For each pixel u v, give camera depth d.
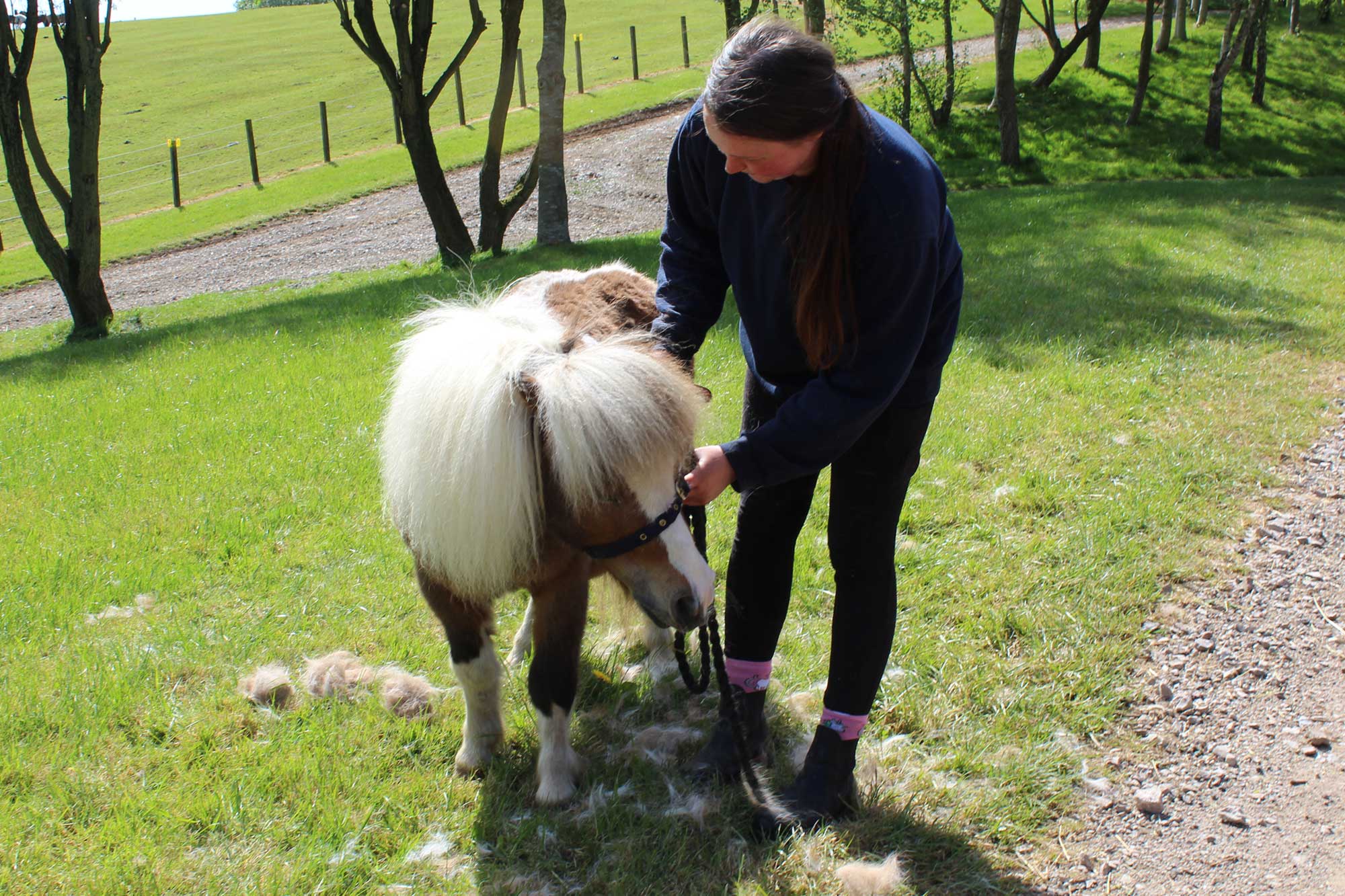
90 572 4.30
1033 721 3.22
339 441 5.81
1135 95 21.84
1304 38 28.16
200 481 5.29
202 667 3.58
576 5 42.91
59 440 6.24
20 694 3.36
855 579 2.71
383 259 16.06
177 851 2.69
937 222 2.24
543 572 2.64
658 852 2.65
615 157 21.25
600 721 3.34
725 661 3.04
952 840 2.73
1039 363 6.75
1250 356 6.93
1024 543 4.36
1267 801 2.89
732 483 2.45
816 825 2.71
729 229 2.57
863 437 2.60
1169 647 3.65
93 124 12.30
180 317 13.12
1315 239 11.51
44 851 2.68
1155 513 4.59
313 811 2.81
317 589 4.13
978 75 25.50
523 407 2.35
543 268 11.05
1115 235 11.38
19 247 19.83
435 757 3.12
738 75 1.99
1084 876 2.62
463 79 30.17
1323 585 4.07
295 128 26.80
